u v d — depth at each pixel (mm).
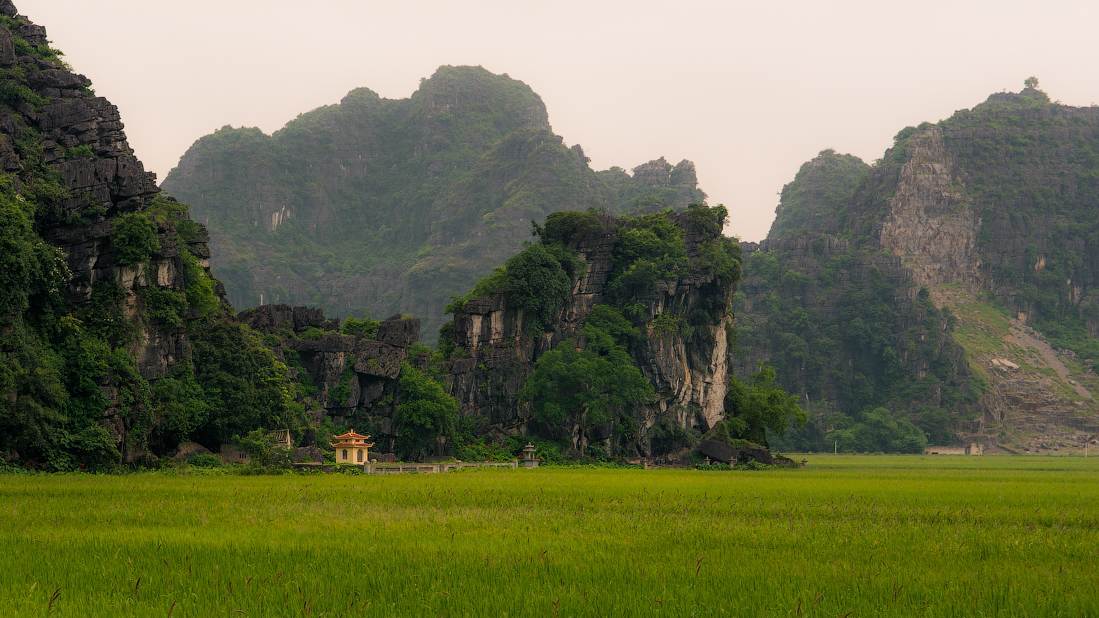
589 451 160500
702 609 32250
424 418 138000
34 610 31266
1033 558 42656
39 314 97875
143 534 45969
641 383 164250
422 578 35969
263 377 116312
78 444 94000
